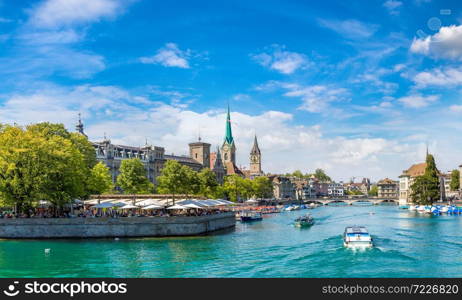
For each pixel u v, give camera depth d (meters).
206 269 51.62
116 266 53.41
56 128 100.19
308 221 112.31
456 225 107.31
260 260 56.72
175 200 104.50
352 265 53.19
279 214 168.75
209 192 146.00
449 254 60.06
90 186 96.56
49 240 74.12
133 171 123.62
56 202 82.06
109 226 76.44
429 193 172.88
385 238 78.00
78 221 75.75
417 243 70.75
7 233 75.38
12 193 78.75
